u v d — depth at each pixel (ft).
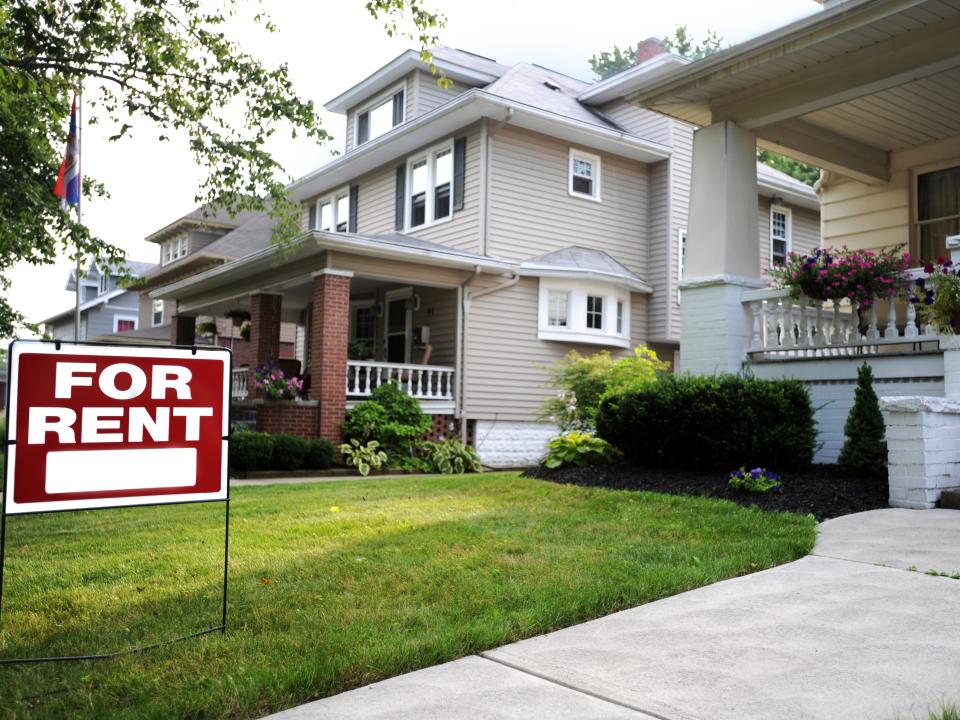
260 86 33.12
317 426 44.62
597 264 56.54
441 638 11.17
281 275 49.70
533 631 11.90
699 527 18.71
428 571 15.19
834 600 12.76
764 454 23.98
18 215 34.01
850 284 25.50
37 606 13.66
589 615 12.65
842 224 38.93
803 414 24.62
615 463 28.66
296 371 55.36
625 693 9.45
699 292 30.40
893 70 25.45
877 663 9.99
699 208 30.78
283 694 9.49
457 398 50.90
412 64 61.72
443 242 56.85
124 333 82.23
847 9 24.25
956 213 34.65
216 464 12.10
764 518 19.10
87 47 30.96
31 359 10.74
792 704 8.87
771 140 31.89
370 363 48.11
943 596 12.62
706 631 11.60
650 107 31.71
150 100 32.40
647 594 13.48
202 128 33.68
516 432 53.78
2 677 10.29
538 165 56.59
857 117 32.73
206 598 13.78
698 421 24.61
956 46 24.02
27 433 10.66
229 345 82.02
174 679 10.07
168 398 11.72
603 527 19.17
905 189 36.24
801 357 28.35
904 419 19.92
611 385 44.50
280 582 14.83
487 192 53.57
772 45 26.63
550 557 16.20
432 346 54.08
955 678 9.40
